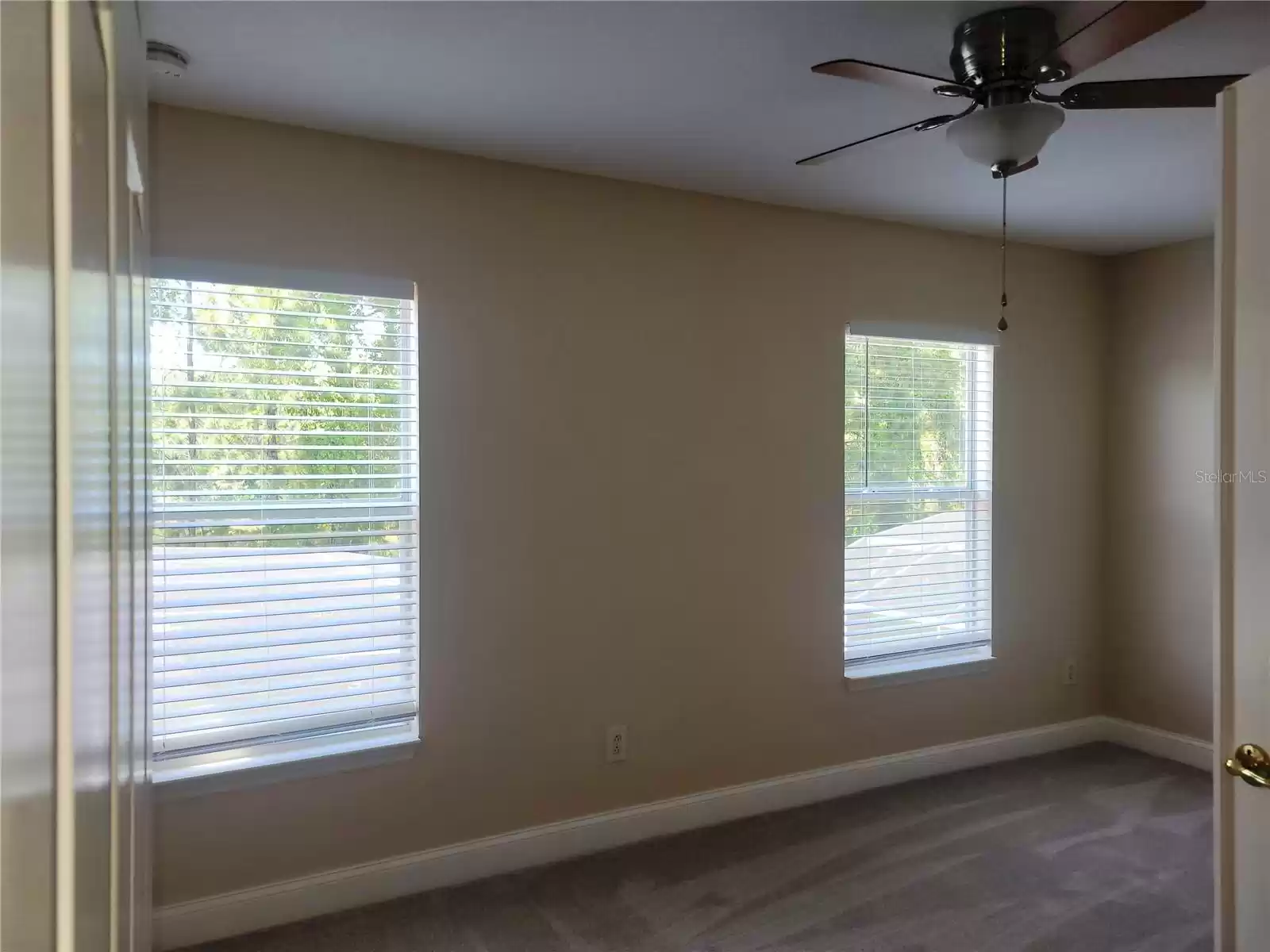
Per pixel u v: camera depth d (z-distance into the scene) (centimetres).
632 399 305
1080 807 342
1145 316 405
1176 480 394
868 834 317
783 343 335
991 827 324
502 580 284
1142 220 352
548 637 293
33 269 37
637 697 310
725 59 208
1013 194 317
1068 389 411
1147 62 210
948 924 257
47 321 40
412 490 272
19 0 35
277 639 253
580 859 296
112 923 65
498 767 286
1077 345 413
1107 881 283
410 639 274
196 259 238
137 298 92
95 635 53
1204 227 363
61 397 42
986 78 192
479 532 280
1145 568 408
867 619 363
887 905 268
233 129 242
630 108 238
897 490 368
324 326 257
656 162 281
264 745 254
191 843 243
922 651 377
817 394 343
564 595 295
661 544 312
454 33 195
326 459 258
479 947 244
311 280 252
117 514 66
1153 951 244
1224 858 144
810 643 345
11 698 34
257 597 248
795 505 340
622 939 248
